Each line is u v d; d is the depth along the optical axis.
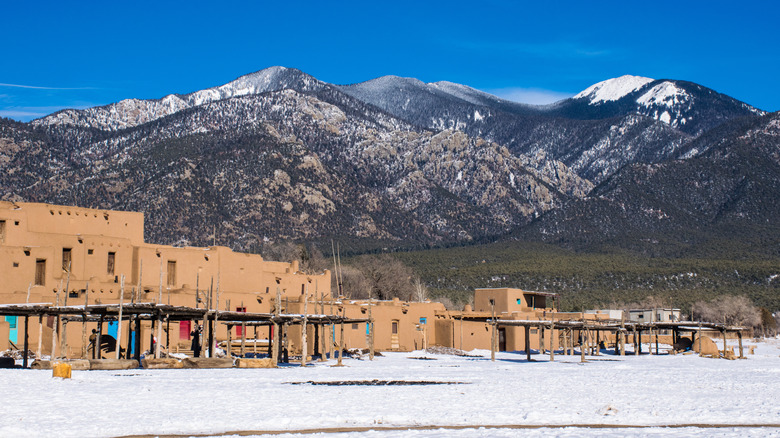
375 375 47.94
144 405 32.12
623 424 29.80
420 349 80.31
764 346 110.31
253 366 50.88
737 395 39.91
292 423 28.94
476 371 53.09
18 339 51.81
